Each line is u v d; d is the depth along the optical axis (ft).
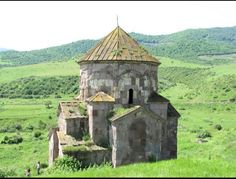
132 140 101.30
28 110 344.69
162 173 62.69
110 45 111.14
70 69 581.53
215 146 180.55
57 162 97.14
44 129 277.64
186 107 382.42
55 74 546.26
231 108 356.18
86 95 110.83
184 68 630.33
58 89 490.90
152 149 102.99
